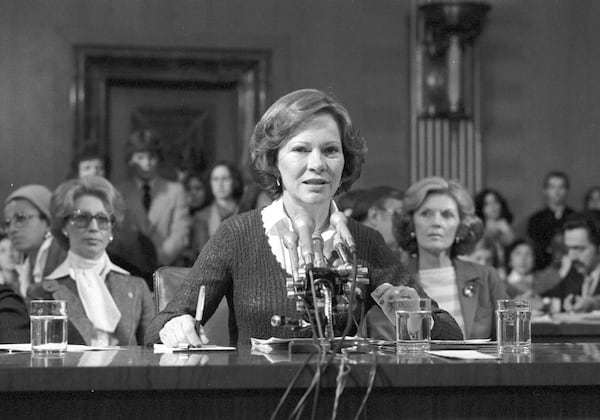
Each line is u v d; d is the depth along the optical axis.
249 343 4.17
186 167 10.02
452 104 10.61
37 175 10.03
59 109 10.11
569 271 9.84
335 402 2.99
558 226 10.21
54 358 3.38
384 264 4.47
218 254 4.30
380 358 3.28
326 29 10.57
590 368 3.14
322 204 4.26
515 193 10.73
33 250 8.12
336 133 4.21
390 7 10.66
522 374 3.12
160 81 10.27
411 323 3.58
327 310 3.49
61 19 10.17
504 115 10.84
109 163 9.96
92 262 7.00
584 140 10.90
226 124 10.32
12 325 5.55
